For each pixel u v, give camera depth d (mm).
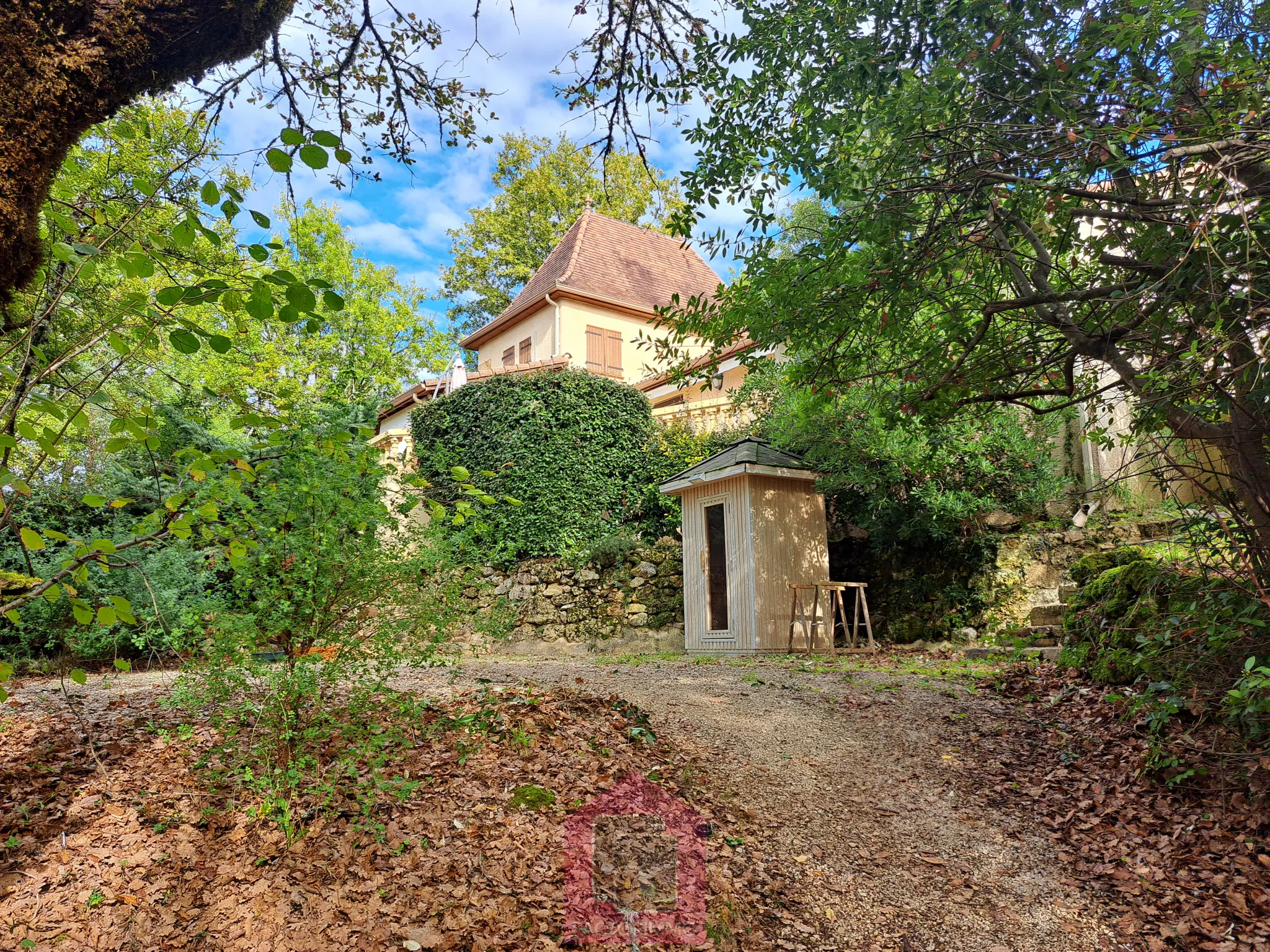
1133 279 4113
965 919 3717
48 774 4426
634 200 24844
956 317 5402
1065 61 3621
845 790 4973
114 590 8633
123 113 4168
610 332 22297
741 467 10633
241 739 4668
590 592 12859
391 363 29031
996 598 10547
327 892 3475
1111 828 4387
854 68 4637
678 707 6344
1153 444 4941
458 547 4805
